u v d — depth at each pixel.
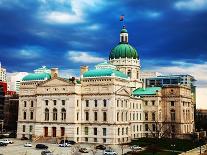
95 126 150.88
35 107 167.88
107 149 123.56
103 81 151.38
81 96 155.88
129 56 193.38
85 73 157.75
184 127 182.88
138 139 165.62
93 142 150.50
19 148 130.88
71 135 151.62
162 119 183.12
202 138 172.50
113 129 146.38
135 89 191.12
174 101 181.12
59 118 155.88
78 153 112.25
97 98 151.75
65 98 155.12
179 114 179.25
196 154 116.00
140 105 181.25
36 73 177.00
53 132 156.88
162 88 185.62
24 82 172.75
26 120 169.62
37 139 153.62
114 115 147.50
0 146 137.50
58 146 138.12
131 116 170.62
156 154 116.06
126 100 158.25
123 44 197.25
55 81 158.75
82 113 155.00
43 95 161.00
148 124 181.38
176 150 127.69
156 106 180.25
